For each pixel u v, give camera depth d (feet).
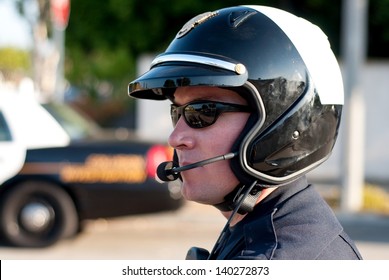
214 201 17.01
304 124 16.71
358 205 94.27
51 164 69.87
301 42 16.98
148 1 129.80
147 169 69.21
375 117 127.44
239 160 16.33
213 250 18.07
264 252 15.08
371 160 127.85
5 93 72.18
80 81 182.50
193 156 16.88
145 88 16.80
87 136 73.72
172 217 89.20
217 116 16.57
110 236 80.89
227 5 127.75
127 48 135.13
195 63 16.46
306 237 15.40
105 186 69.36
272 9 17.70
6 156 69.82
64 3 117.60
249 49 16.42
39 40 161.58
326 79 17.24
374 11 130.21
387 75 126.72
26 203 70.49
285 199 16.72
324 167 126.00
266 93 16.30
